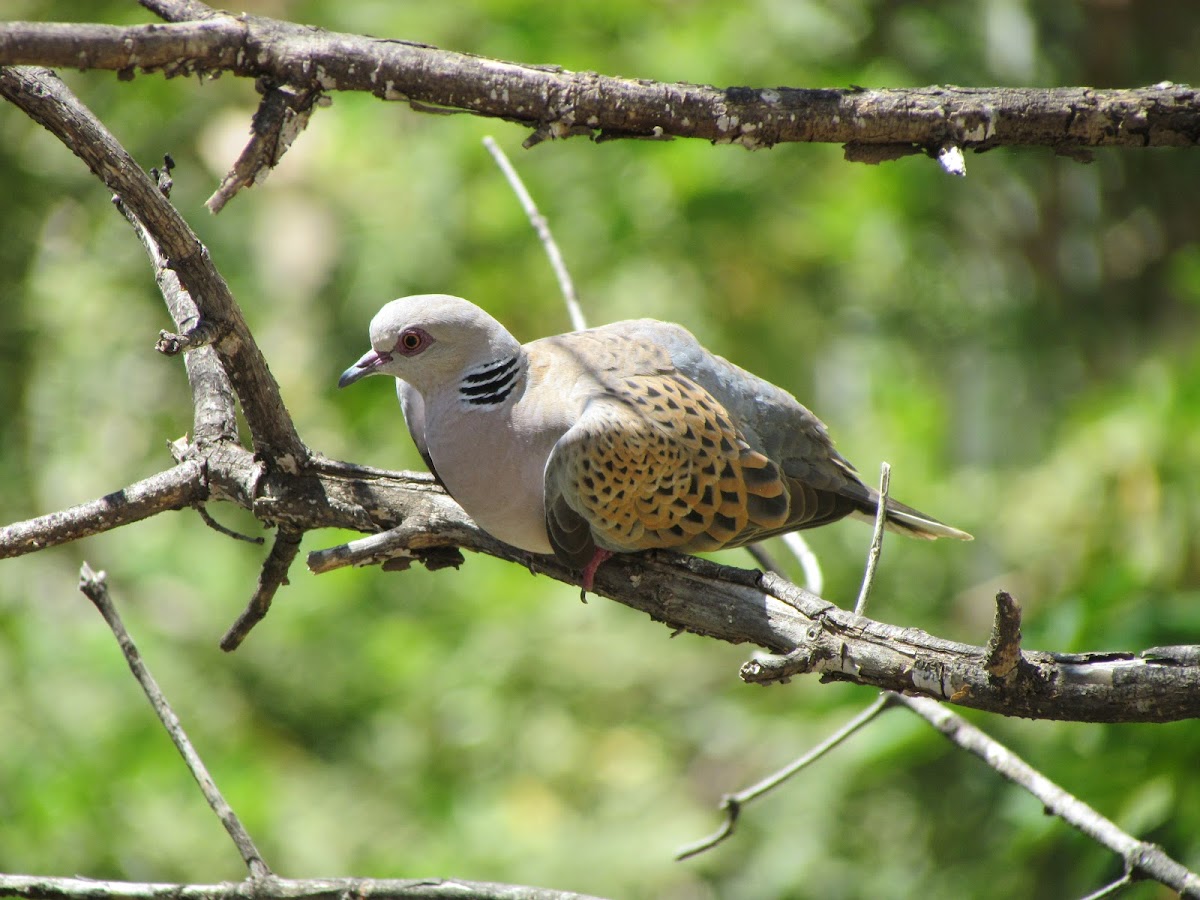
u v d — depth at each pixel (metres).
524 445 6.32
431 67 5.36
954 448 14.09
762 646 5.84
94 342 12.38
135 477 12.65
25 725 10.91
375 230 13.00
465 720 13.00
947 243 13.79
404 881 5.57
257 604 6.61
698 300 13.38
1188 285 10.84
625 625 13.80
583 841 12.49
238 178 5.38
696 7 13.52
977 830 11.04
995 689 4.98
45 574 12.71
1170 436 9.60
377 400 12.77
